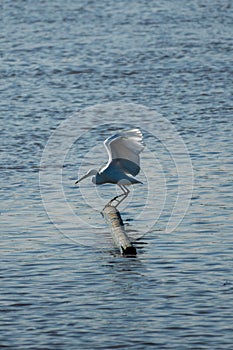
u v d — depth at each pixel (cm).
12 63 4103
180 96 3438
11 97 3462
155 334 1472
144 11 5562
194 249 1867
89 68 3975
